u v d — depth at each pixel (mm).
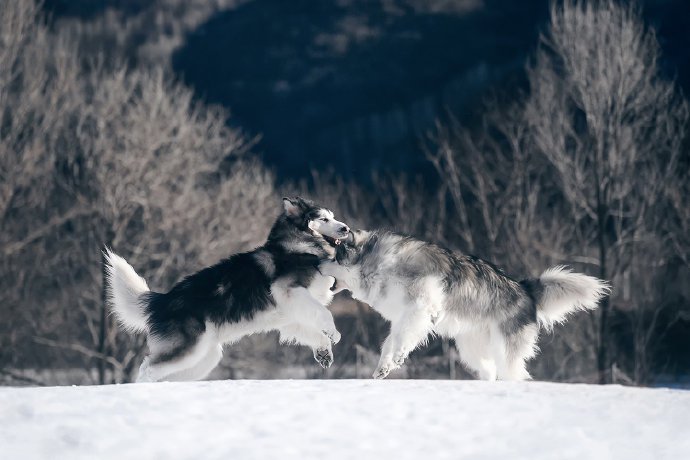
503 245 27781
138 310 8992
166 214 27578
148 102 29000
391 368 8250
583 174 26062
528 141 28500
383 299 8516
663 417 4836
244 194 29734
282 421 4438
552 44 26297
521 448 4074
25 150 27141
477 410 4871
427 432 4324
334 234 8742
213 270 8984
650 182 25766
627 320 26344
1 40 27156
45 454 3752
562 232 26891
